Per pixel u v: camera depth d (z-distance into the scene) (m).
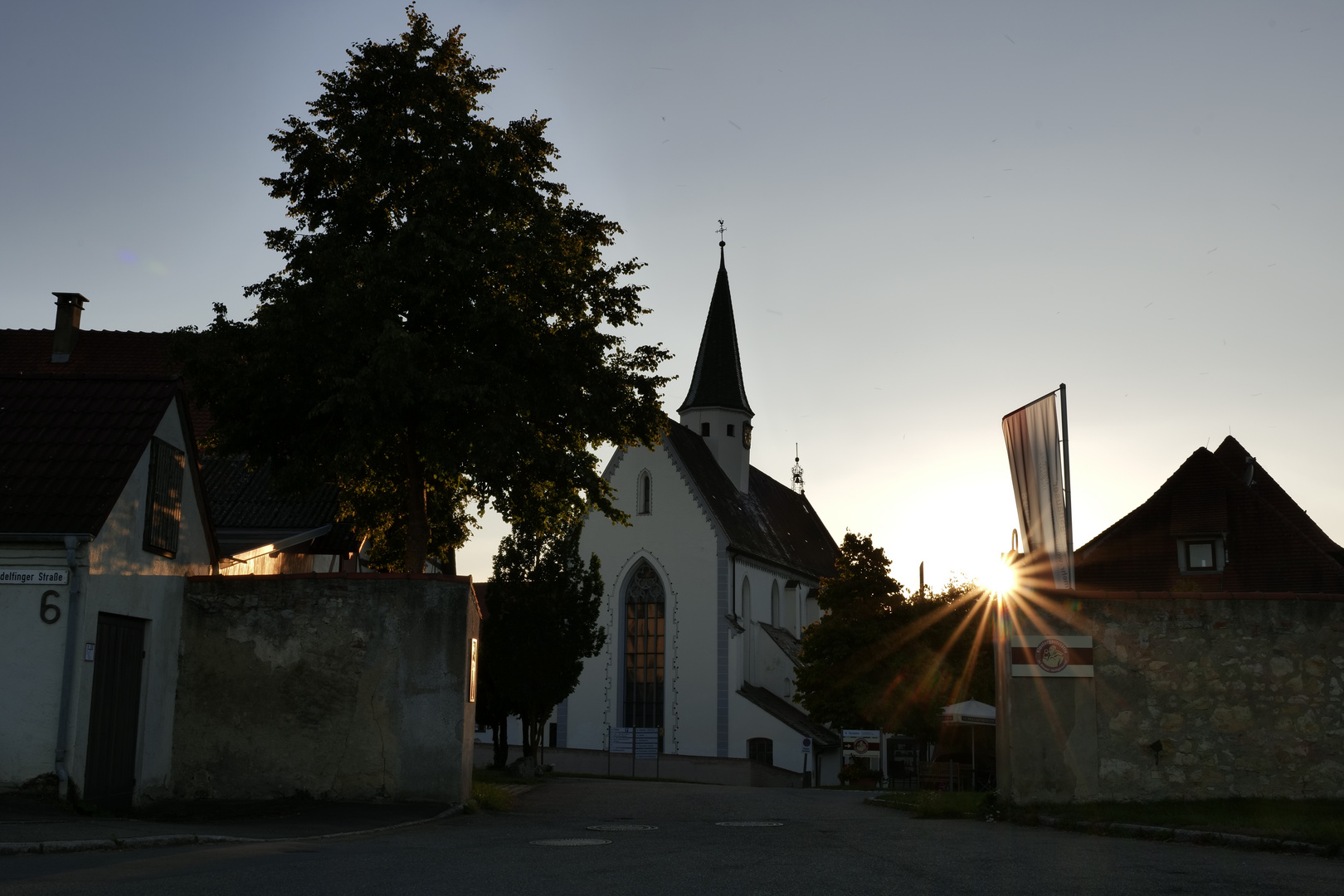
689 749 58.69
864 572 51.75
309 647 17.81
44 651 14.95
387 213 24.09
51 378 17.31
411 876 9.56
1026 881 9.53
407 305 22.55
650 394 25.34
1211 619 15.88
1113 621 15.98
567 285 24.19
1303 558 37.22
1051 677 15.91
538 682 38.06
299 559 30.09
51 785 14.73
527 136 24.81
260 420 23.00
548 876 9.73
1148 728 15.74
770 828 15.38
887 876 9.87
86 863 10.02
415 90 24.20
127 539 16.25
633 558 61.25
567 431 24.86
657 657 60.34
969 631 50.19
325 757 17.53
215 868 9.83
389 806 17.08
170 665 17.66
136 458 16.08
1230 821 13.50
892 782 48.03
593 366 24.38
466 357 22.12
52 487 15.62
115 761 16.00
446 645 17.69
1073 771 15.78
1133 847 12.28
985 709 37.97
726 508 64.56
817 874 9.98
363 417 22.22
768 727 57.72
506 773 35.41
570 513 26.84
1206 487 39.06
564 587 38.75
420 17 24.67
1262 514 38.28
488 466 22.14
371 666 17.67
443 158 23.50
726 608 59.47
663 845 12.67
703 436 70.81
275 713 17.69
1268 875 9.92
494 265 22.62
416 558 24.72
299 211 24.81
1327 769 15.41
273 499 28.62
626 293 25.22
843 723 50.25
